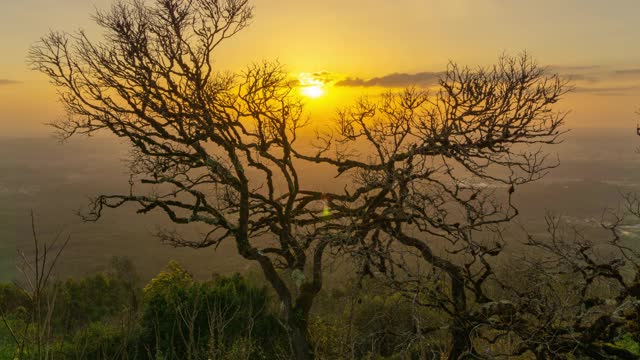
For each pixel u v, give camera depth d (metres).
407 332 8.72
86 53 13.07
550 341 7.94
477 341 10.22
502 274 10.25
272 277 13.84
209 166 13.56
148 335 10.30
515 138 11.93
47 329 2.65
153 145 14.05
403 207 12.16
